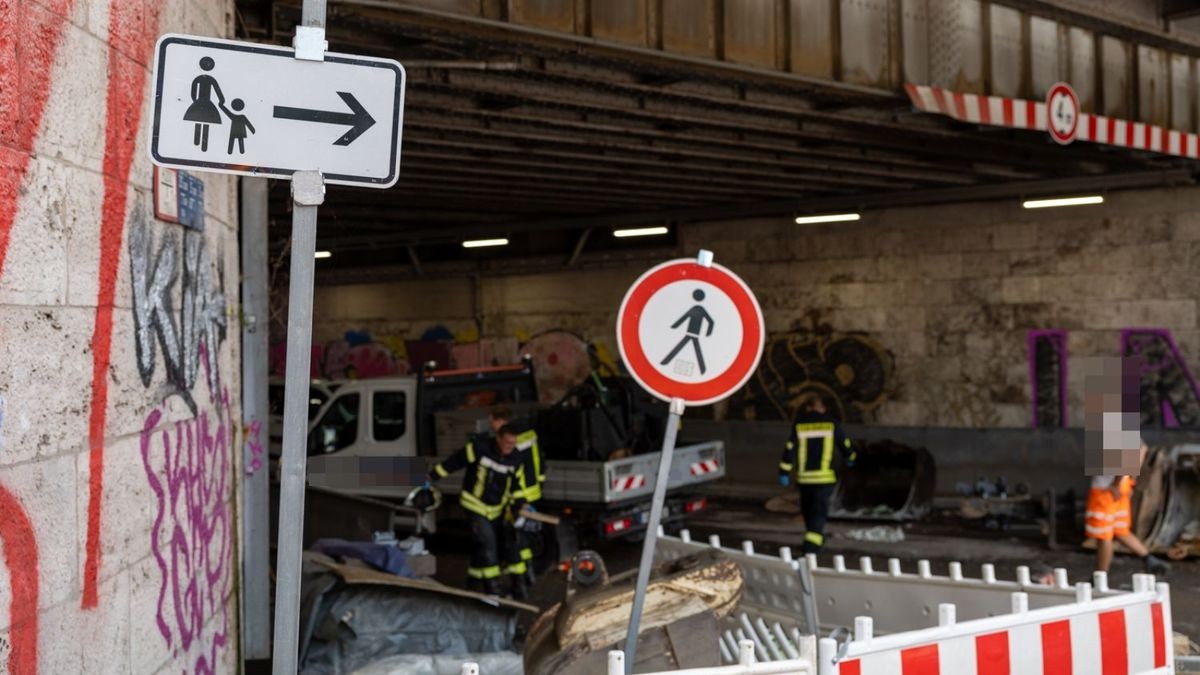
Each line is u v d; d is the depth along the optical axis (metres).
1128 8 14.39
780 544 14.77
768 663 4.36
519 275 23.69
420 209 20.52
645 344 5.89
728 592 6.16
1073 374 17.72
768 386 20.20
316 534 11.38
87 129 3.71
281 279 12.59
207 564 5.33
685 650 5.68
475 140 13.36
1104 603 5.48
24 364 3.18
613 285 22.33
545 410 14.35
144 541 4.24
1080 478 17.41
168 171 4.65
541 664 5.89
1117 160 16.11
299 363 3.38
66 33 3.55
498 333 24.06
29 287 3.22
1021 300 18.09
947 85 12.80
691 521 16.75
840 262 19.56
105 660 3.77
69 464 3.49
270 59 3.41
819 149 14.57
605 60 10.53
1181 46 15.39
